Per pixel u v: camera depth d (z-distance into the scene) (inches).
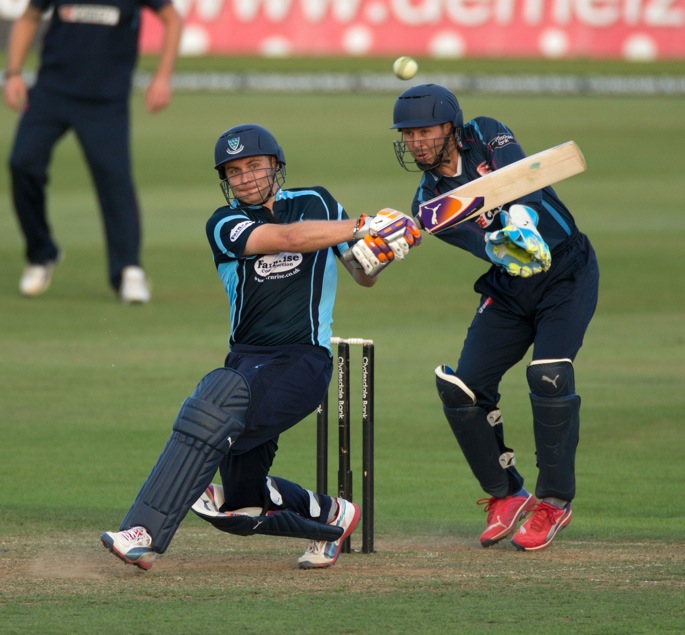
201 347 1316.4
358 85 4638.3
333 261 641.0
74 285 1731.1
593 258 727.1
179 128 3821.4
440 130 701.9
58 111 1562.5
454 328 1433.3
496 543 718.5
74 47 1540.4
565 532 737.6
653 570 625.9
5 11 4382.4
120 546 584.7
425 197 722.8
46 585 591.8
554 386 693.3
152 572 625.9
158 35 4655.5
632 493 829.2
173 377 1173.7
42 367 1214.9
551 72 4640.8
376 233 593.3
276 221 643.5
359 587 591.8
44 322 1457.9
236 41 4648.1
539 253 609.9
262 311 631.8
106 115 1560.0
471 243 724.7
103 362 1240.2
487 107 4261.8
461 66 4601.4
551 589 583.5
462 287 1740.9
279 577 616.1
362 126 3870.6
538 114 4104.3
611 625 521.3
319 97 4562.0
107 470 877.8
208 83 4608.8
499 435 727.7
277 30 4638.3
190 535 739.4
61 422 1011.9
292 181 2805.1
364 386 684.7
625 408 1062.4
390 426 1022.4
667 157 3312.0
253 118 4020.7
